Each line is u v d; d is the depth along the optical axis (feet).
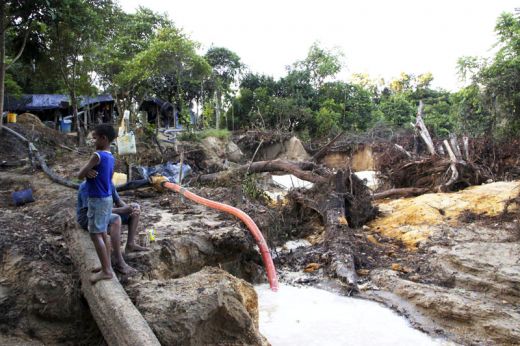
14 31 48.44
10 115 52.70
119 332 12.56
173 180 37.27
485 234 31.01
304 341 18.33
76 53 55.31
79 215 16.56
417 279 24.85
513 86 62.39
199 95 105.60
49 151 47.14
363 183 39.55
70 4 47.37
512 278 22.21
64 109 83.66
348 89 136.05
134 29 81.82
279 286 24.86
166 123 104.58
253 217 30.37
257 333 15.31
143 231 22.62
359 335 18.97
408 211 38.75
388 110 145.79
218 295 14.44
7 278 15.64
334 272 26.13
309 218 37.42
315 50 135.54
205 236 22.77
